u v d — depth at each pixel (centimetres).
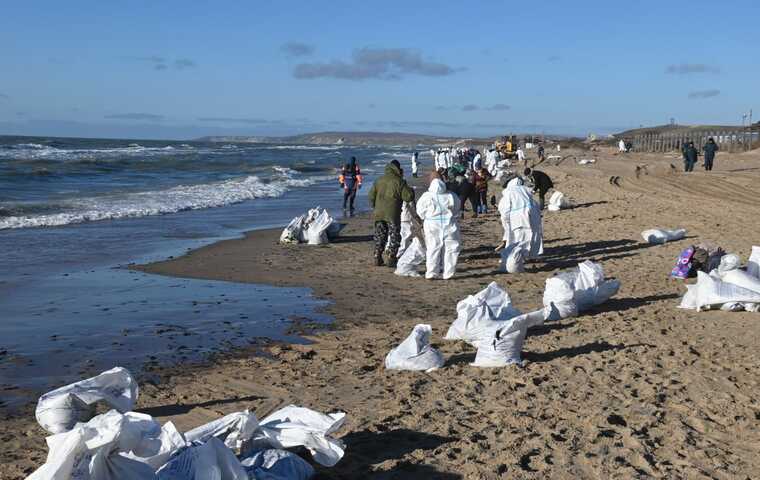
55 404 526
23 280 1197
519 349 743
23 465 508
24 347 810
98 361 764
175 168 5278
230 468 402
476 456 514
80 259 1423
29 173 3928
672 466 499
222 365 753
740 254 1388
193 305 1034
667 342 805
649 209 2264
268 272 1308
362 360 765
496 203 2383
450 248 1238
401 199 1359
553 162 5766
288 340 852
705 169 4053
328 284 1201
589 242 1648
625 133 15875
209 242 1695
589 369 712
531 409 606
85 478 368
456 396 640
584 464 502
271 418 497
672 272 1200
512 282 1209
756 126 8050
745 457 516
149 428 430
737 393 645
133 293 1112
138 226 1983
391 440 545
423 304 1054
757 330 853
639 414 592
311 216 1702
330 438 472
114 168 4847
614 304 1014
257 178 4259
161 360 768
